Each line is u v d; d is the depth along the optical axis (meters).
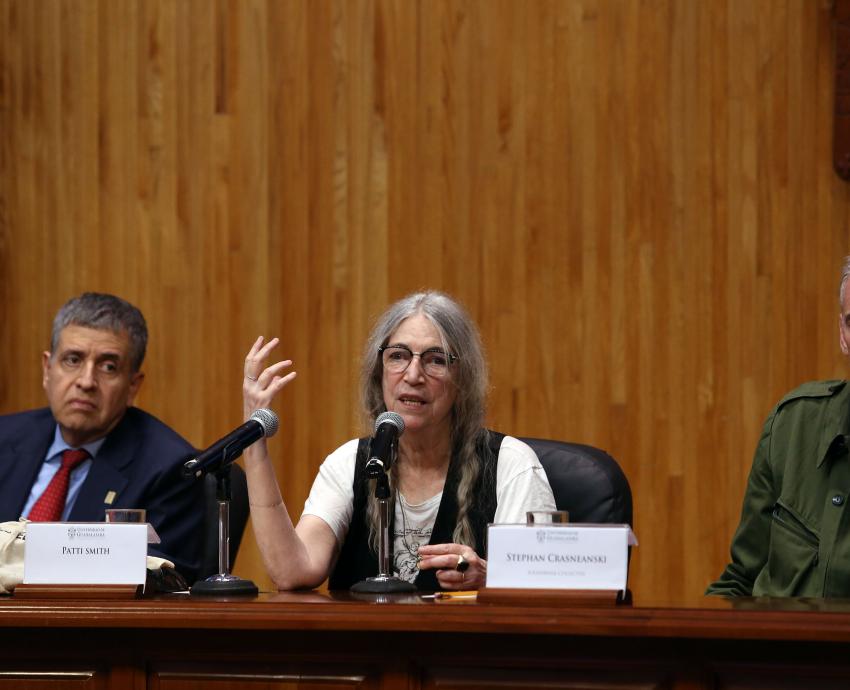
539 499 4.53
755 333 7.18
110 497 5.18
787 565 4.48
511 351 7.31
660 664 3.36
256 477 4.20
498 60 7.33
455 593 3.87
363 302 7.38
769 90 7.18
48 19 7.48
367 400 4.67
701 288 7.21
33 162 7.46
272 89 7.42
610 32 7.27
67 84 7.46
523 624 3.33
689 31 7.22
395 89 7.38
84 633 3.60
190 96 7.44
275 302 7.41
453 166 7.35
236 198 7.42
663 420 7.21
